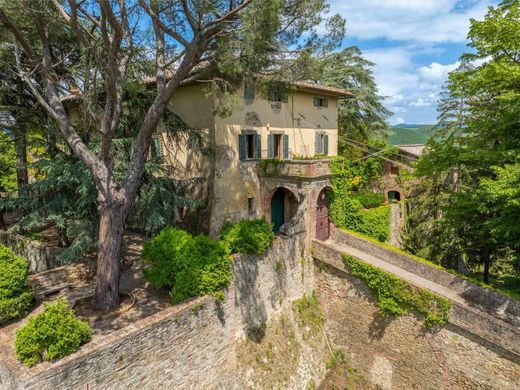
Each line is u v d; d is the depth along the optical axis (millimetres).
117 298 12500
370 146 29250
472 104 16750
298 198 18203
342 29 13102
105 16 10242
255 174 19844
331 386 16906
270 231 15578
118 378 9422
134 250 18750
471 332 13031
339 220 20500
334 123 25609
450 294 14766
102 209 12062
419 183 27281
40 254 17625
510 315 13391
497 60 13648
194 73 15477
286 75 13359
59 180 14602
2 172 21594
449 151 15547
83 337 9109
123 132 17328
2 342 9664
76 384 8531
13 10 11391
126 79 13406
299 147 22547
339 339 17641
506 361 12320
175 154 20031
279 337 15633
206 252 12719
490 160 14344
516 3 12734
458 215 15938
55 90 12219
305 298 17922
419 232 24328
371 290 16312
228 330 13258
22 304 11828
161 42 12109
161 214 15523
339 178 20234
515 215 13242
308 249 18172
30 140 18859
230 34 11711
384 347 15906
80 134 17141
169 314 10805
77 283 14680
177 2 11352
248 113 19094
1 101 17250
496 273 23125
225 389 12898
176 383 11094
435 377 14273
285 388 14641
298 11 12148
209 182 18172
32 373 7844
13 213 25484
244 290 14242
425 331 14469
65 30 14812
